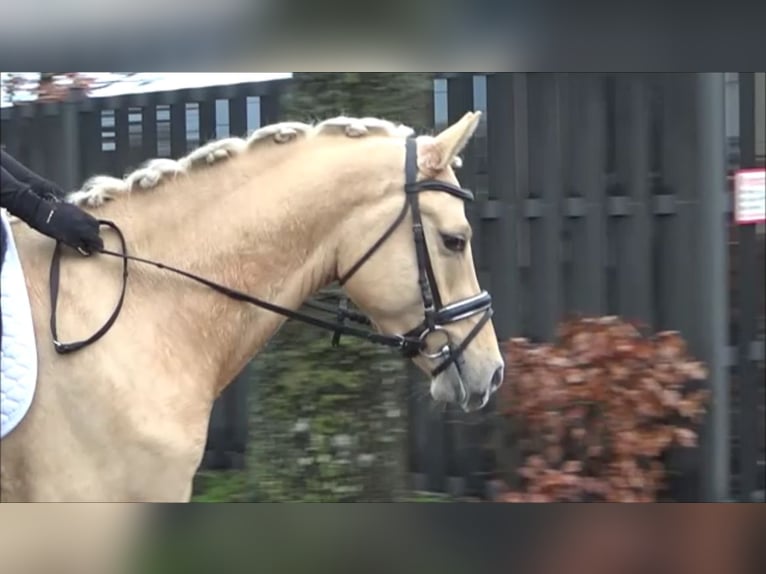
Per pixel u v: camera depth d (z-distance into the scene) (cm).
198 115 509
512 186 453
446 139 282
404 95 375
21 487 260
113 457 261
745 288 470
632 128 448
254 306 283
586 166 450
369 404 376
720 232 447
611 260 454
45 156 554
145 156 524
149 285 274
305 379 375
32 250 268
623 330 425
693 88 445
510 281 452
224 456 510
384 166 283
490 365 287
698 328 448
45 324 260
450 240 281
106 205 279
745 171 459
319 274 287
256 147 288
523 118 452
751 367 470
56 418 258
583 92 449
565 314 453
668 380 417
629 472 410
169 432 266
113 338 264
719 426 446
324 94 375
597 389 411
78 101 541
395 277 281
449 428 457
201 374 278
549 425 416
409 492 427
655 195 452
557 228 451
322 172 283
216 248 279
